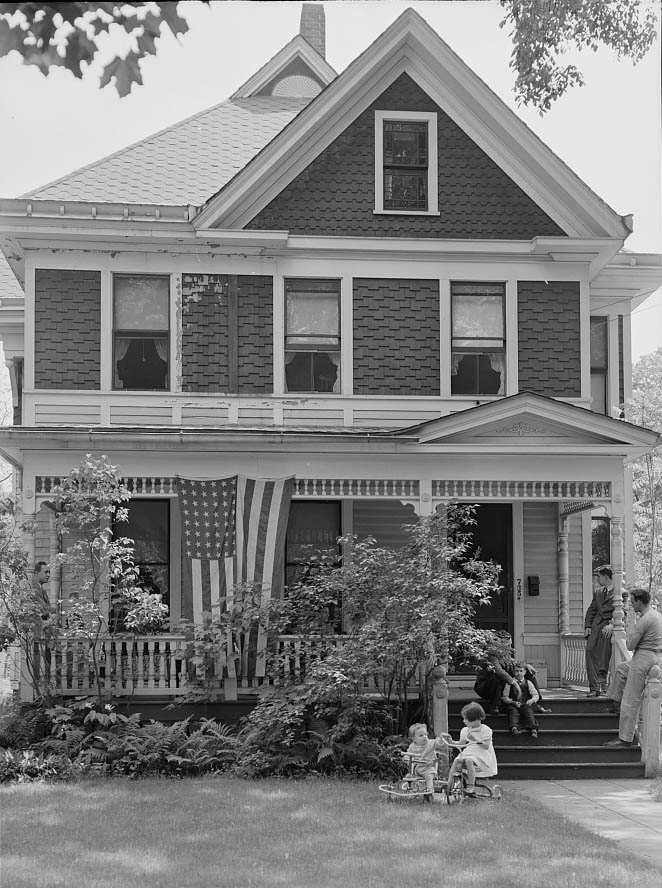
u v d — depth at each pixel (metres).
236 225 18.64
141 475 16.98
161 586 18.91
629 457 18.06
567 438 17.31
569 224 19.36
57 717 14.74
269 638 16.05
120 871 9.24
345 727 14.24
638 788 14.12
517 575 19.55
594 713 16.12
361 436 16.95
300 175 18.94
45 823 11.11
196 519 16.81
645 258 20.77
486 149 19.30
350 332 18.84
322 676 14.68
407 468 17.23
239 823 11.11
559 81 16.80
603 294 20.88
